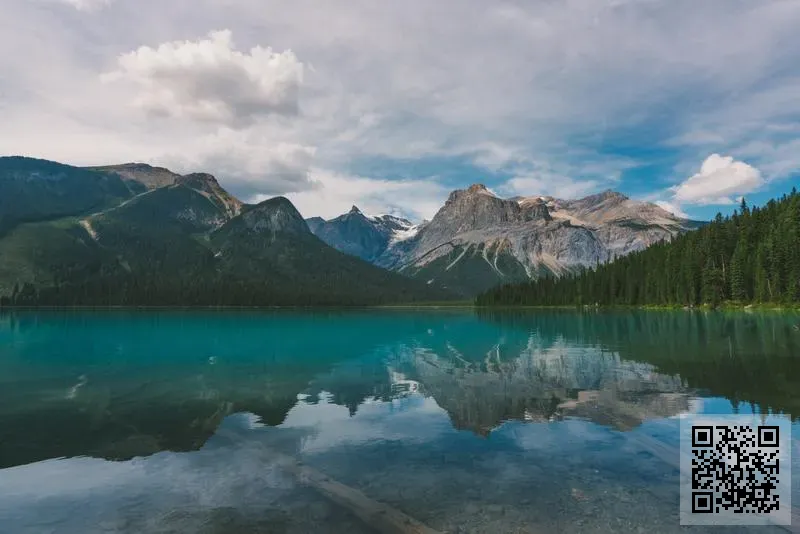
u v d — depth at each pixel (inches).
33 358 2070.6
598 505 568.7
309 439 852.6
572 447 782.5
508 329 3754.9
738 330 3006.9
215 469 705.6
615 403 1080.8
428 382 1406.3
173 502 592.1
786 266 5270.7
